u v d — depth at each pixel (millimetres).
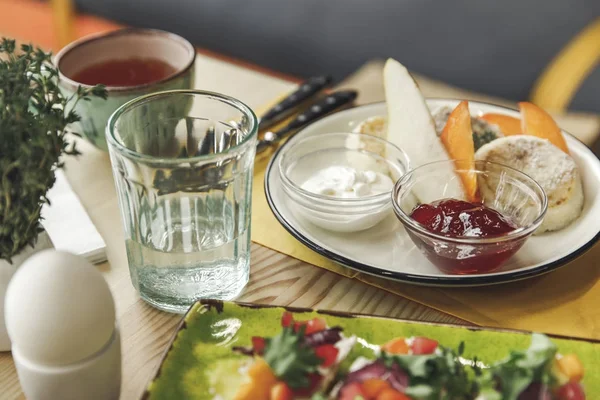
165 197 583
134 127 601
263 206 684
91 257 625
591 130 795
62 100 545
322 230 653
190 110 615
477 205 633
